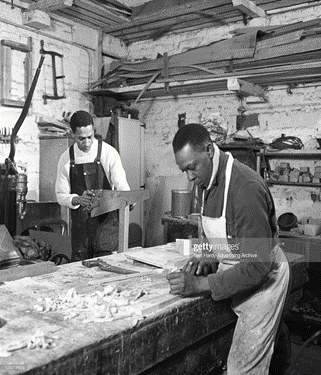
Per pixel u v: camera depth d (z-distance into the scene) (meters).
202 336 1.58
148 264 2.01
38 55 4.48
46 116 4.46
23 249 2.38
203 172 1.54
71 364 1.07
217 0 4.16
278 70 3.79
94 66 5.16
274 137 4.35
